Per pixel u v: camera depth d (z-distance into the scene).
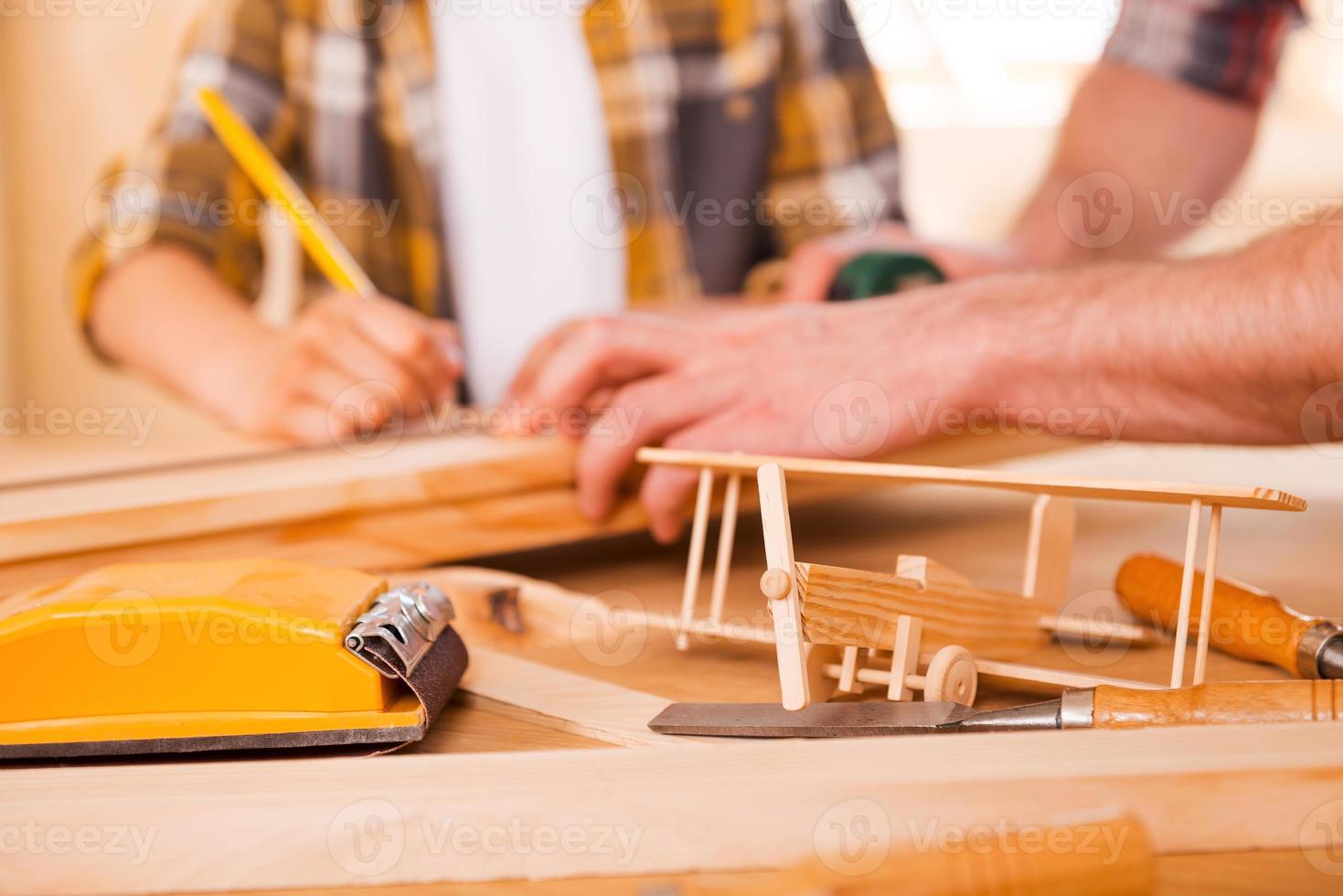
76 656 0.43
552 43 1.36
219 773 0.40
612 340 0.75
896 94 1.63
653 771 0.39
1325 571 0.78
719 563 0.57
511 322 1.36
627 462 0.72
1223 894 0.34
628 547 0.88
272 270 1.38
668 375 0.73
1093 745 0.39
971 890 0.32
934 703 0.47
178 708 0.44
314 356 0.90
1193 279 0.63
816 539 0.90
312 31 1.28
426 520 0.70
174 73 1.52
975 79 1.60
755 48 1.37
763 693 0.53
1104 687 0.44
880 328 0.73
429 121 1.33
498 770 0.39
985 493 1.14
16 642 0.43
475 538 0.72
